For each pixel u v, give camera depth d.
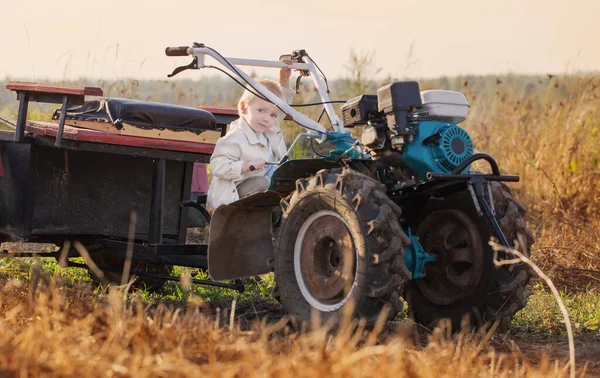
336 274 5.07
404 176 5.39
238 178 6.00
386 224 4.82
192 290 7.00
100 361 3.67
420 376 3.78
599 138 12.11
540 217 10.83
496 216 5.21
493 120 13.94
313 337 4.22
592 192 11.32
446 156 5.13
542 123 13.24
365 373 3.66
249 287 7.07
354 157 5.62
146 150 6.12
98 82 12.09
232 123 6.35
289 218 5.37
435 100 5.22
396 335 5.08
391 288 4.79
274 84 6.36
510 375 4.29
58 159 6.14
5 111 11.30
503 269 5.18
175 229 6.72
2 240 6.37
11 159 6.17
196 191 7.54
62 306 4.79
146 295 6.80
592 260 8.48
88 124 6.30
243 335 4.68
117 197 6.43
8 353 3.70
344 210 4.95
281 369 3.65
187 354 4.02
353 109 5.39
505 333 5.51
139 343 4.05
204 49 5.94
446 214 5.52
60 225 6.18
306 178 5.48
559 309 6.41
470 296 5.35
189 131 6.38
